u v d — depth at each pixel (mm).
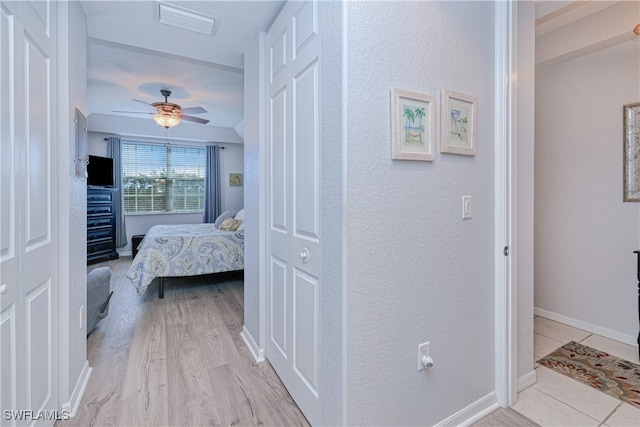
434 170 1398
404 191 1305
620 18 2188
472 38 1521
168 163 6332
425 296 1387
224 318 2908
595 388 1815
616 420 1554
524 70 1737
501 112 1604
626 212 2363
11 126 1141
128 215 6008
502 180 1611
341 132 1165
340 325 1198
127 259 5578
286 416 1594
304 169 1536
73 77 1682
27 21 1251
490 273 1638
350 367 1195
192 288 3863
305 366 1560
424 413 1405
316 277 1432
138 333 2561
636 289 2324
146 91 4141
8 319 1127
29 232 1275
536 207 2918
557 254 2777
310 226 1480
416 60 1322
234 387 1830
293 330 1692
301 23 1554
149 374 1958
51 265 1483
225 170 6805
